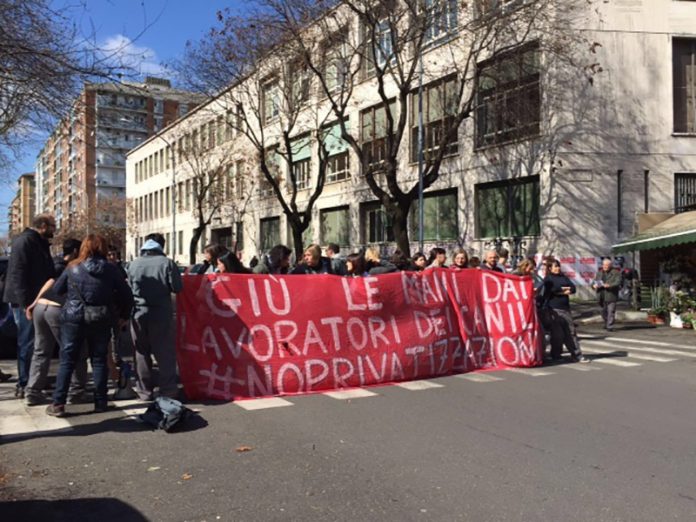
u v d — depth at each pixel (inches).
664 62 842.2
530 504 153.7
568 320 387.2
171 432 220.4
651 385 307.7
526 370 352.8
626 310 725.3
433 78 902.4
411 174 1040.2
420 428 224.5
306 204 1389.0
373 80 1123.9
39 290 257.6
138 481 171.5
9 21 336.2
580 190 818.8
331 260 367.9
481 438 211.2
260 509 151.4
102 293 240.5
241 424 231.0
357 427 226.1
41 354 259.6
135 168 2743.6
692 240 594.9
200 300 274.7
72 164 3627.0
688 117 859.4
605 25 826.8
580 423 231.3
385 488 165.0
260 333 283.3
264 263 346.6
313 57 825.5
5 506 155.4
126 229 2807.6
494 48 788.0
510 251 872.9
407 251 737.6
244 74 908.6
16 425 230.1
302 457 191.6
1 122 429.4
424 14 684.7
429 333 327.3
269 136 1433.3
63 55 346.0
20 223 4062.5
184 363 269.9
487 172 912.9
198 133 1652.3
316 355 292.5
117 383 282.4
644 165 834.8
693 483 168.2
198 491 163.6
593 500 156.3
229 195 1668.3
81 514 150.0
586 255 816.9
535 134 847.1
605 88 827.4
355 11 711.7
